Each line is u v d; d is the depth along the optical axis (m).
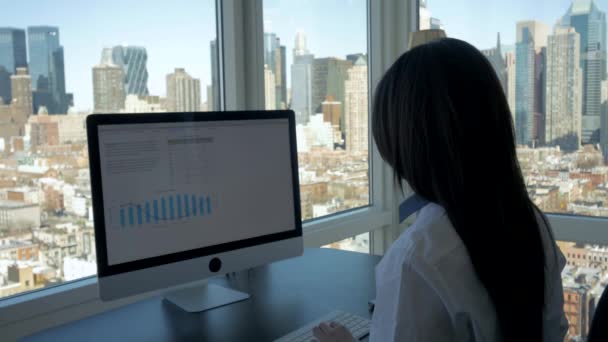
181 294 1.45
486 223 0.81
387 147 0.91
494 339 0.81
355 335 1.18
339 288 1.52
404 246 0.85
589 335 0.84
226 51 2.09
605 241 2.40
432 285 0.79
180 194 1.34
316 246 2.46
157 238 1.30
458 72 0.83
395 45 2.96
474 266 0.79
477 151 0.82
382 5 2.90
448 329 0.81
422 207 0.95
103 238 1.22
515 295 0.80
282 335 1.19
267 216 1.51
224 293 1.46
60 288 1.60
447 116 0.82
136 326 1.26
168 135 1.32
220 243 1.41
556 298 0.96
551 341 1.00
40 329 1.52
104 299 1.22
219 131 1.41
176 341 1.17
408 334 0.81
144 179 1.28
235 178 1.44
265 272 1.69
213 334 1.20
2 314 1.44
